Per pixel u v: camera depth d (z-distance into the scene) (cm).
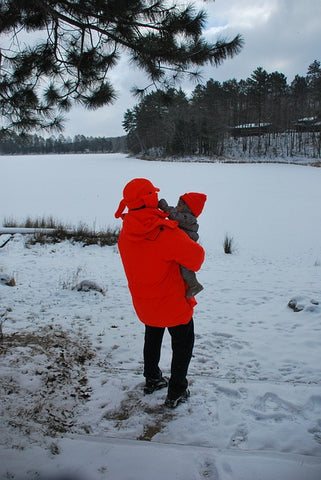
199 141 7938
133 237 232
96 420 237
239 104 9144
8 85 460
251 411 247
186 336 253
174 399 251
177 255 226
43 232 1034
